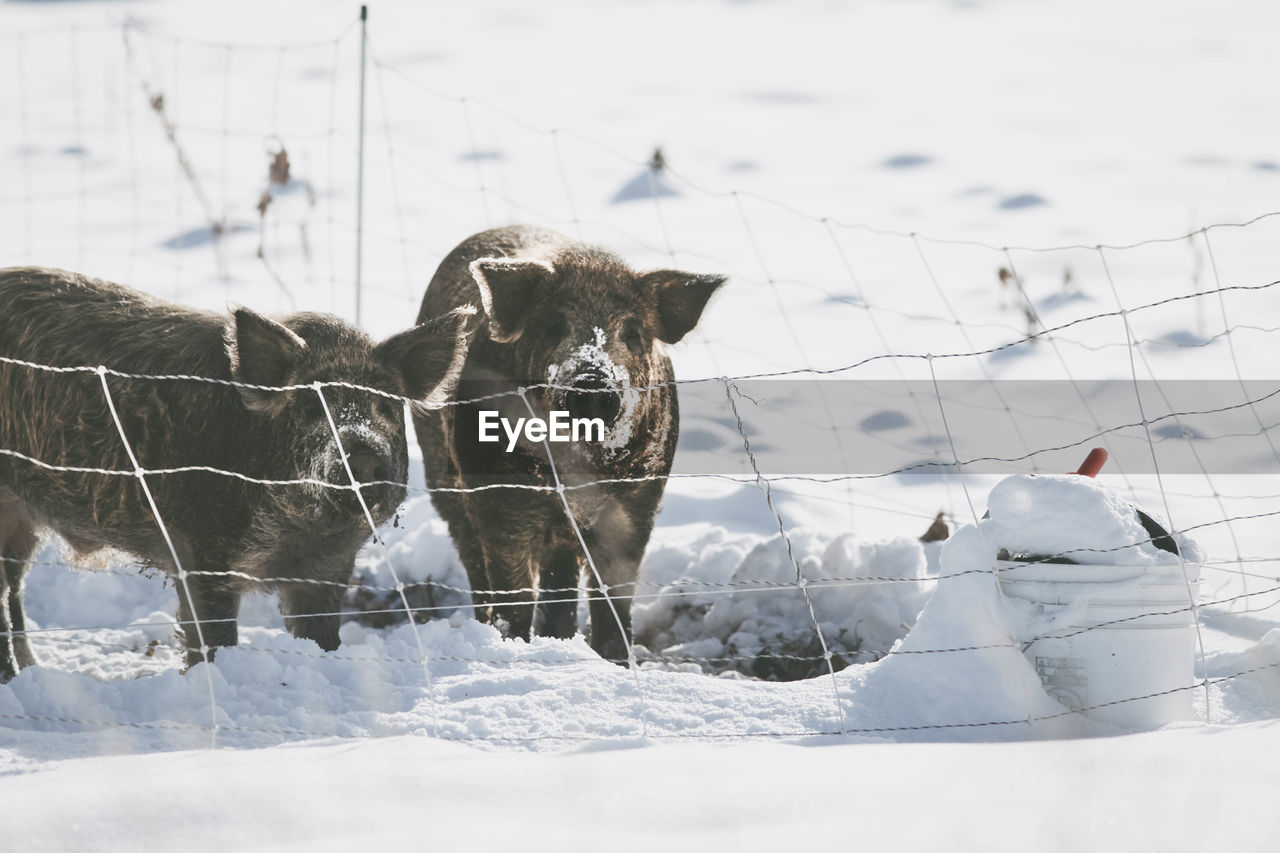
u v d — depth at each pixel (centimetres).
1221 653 1015
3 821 589
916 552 1399
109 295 1309
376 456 1143
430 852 537
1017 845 521
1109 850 511
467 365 1358
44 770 755
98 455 1227
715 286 1324
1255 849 507
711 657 1323
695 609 1429
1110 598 872
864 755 713
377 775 664
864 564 1406
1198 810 553
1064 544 887
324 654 1034
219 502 1183
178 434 1198
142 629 1411
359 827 589
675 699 921
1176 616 878
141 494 1213
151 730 872
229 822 597
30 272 1321
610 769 677
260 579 1218
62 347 1264
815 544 1462
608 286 1302
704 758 708
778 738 852
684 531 1641
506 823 588
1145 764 645
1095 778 614
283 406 1166
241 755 757
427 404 1241
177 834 582
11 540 1335
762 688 937
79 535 1274
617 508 1319
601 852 533
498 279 1270
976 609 895
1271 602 1230
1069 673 879
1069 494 895
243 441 1177
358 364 1192
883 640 1334
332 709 927
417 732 870
